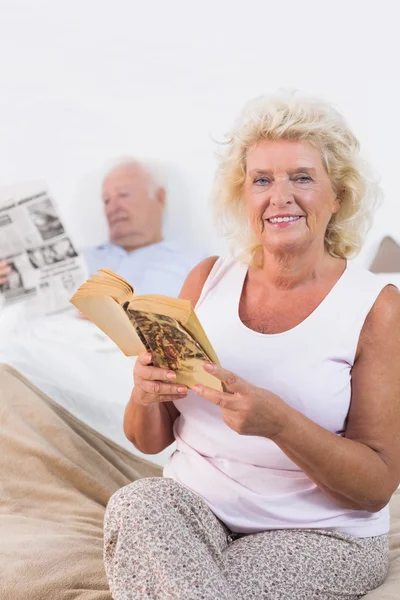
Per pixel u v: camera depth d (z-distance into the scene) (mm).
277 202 1384
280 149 1398
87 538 1619
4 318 2457
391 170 3307
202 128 3498
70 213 3494
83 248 3443
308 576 1274
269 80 3463
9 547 1542
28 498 1842
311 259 1425
